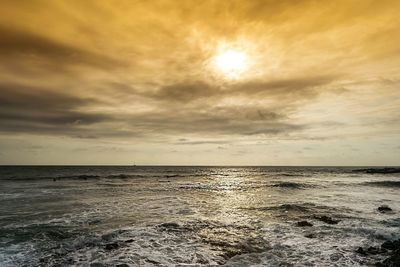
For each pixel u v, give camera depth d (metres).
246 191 32.75
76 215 17.77
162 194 29.42
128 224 15.48
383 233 13.58
